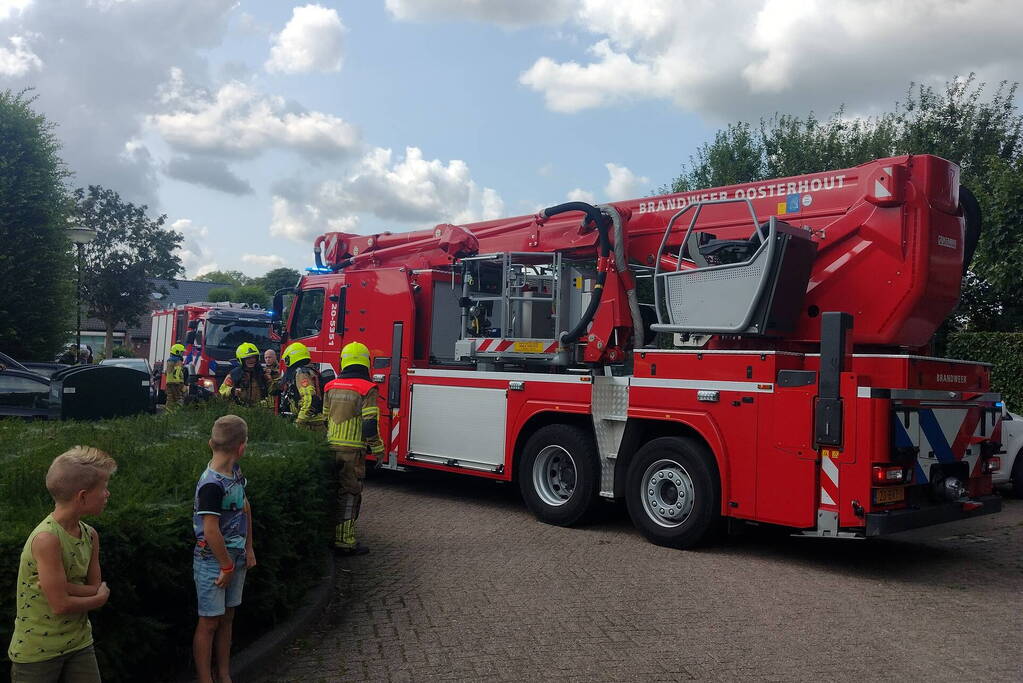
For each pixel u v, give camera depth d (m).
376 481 12.26
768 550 8.21
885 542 8.84
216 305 26.39
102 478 3.17
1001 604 6.41
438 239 11.34
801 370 7.36
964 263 8.62
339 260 13.34
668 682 4.70
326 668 4.87
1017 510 11.15
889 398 6.89
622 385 8.76
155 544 4.05
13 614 3.36
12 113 20.83
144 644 4.05
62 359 22.44
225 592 4.27
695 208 8.59
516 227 10.83
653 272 9.75
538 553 7.84
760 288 7.60
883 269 7.79
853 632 5.64
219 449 4.25
